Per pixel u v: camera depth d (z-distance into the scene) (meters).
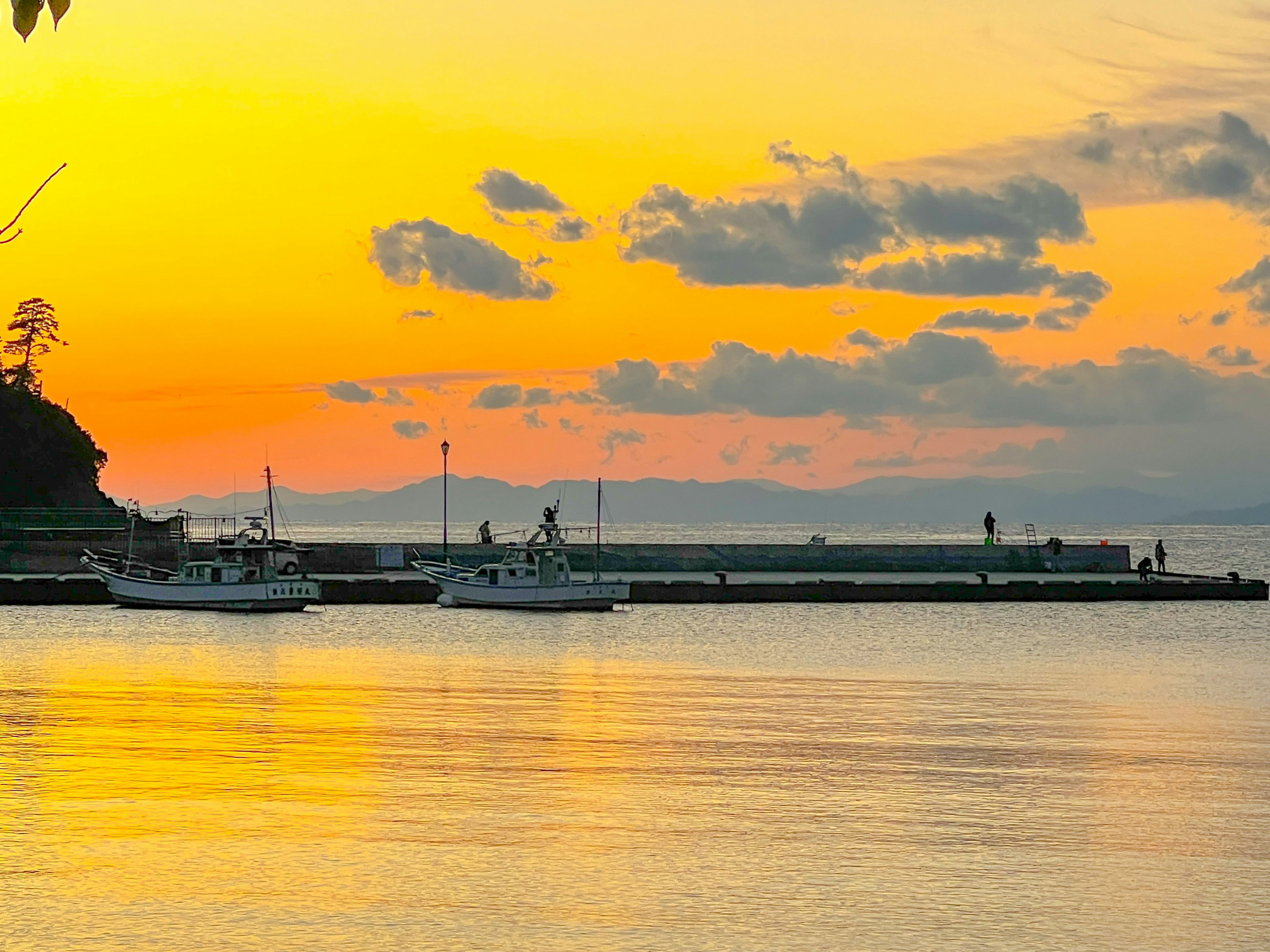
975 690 65.94
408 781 42.38
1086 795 41.56
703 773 44.12
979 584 119.75
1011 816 38.91
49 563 127.00
